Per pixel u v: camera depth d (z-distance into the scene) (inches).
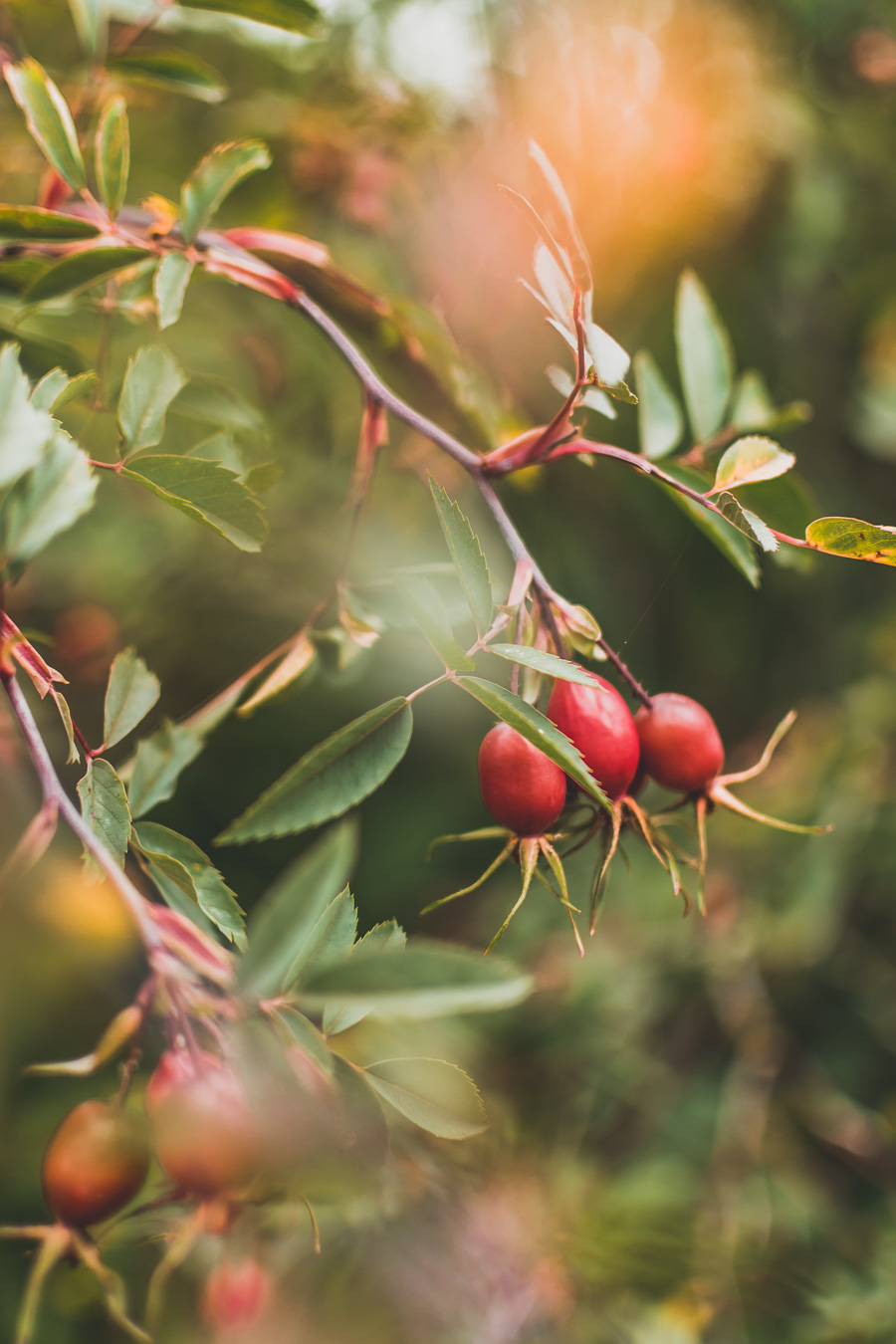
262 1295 16.2
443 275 26.9
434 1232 20.0
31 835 13.7
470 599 15.0
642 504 33.6
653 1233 23.1
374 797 40.0
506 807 15.2
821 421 38.5
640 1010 38.4
